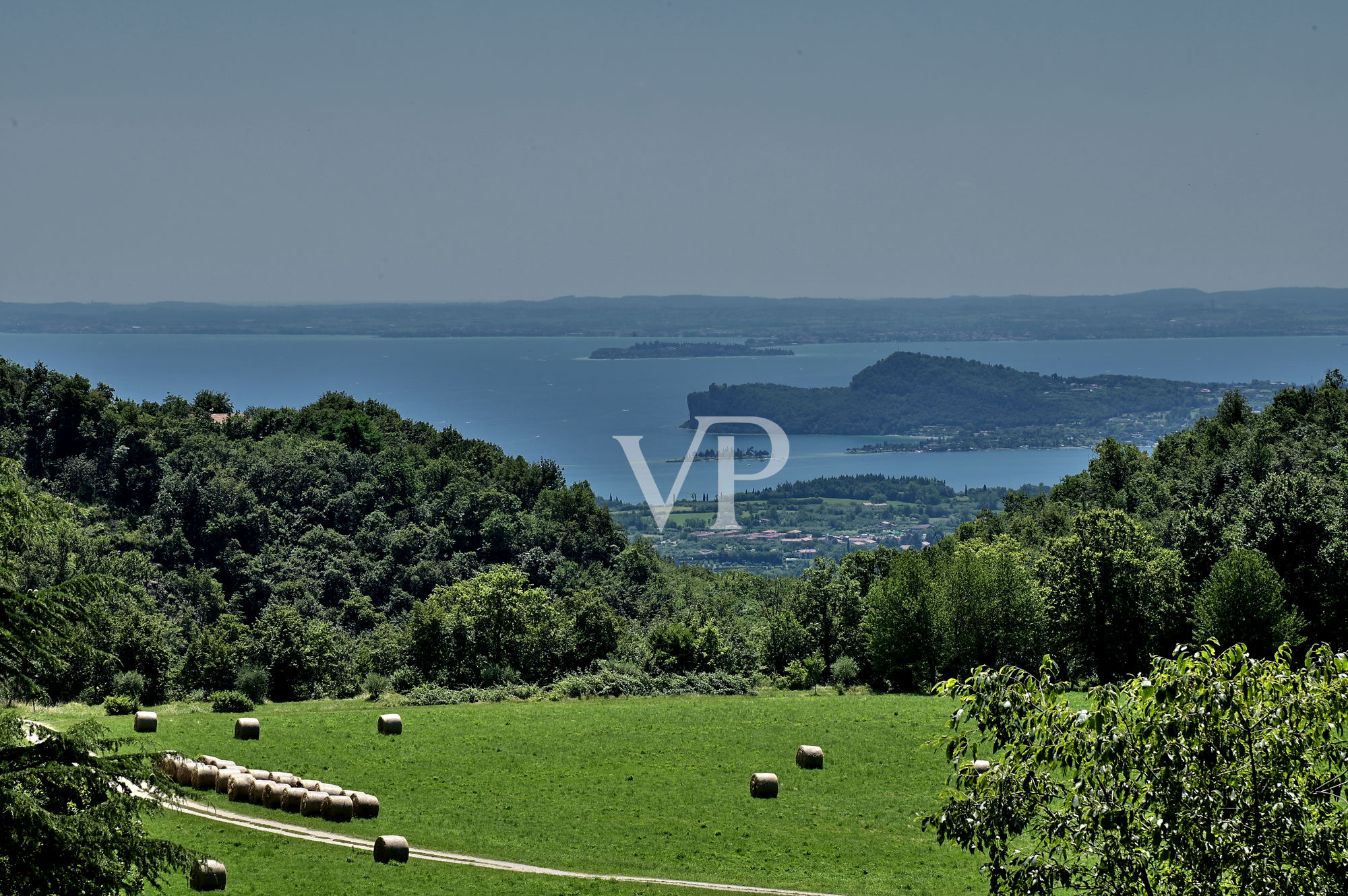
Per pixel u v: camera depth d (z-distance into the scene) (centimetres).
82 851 2062
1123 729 1783
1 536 2258
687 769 5122
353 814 4234
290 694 7544
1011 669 1905
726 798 4691
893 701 6862
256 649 7462
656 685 7488
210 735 5509
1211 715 1744
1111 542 7675
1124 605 7594
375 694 7575
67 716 5875
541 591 8562
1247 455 11881
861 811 4534
